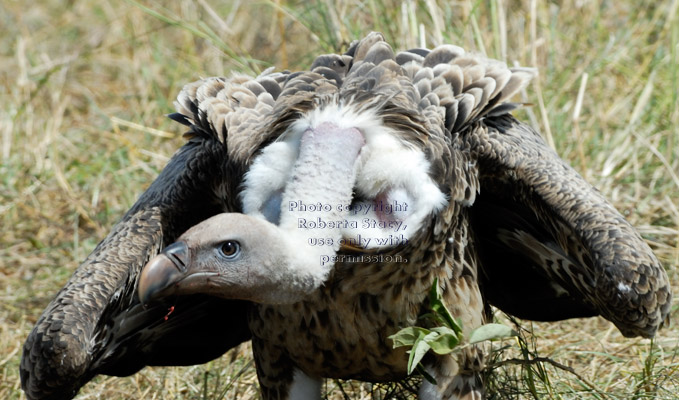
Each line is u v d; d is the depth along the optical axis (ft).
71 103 60.29
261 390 34.24
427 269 31.04
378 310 31.30
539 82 49.06
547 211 32.81
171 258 26.84
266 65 54.29
